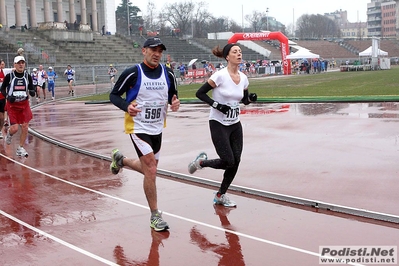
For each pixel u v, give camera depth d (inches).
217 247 199.8
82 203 268.2
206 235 214.2
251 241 205.2
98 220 238.1
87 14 2647.6
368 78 1488.7
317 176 303.7
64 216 245.8
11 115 415.5
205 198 272.7
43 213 251.8
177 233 217.9
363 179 291.3
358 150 371.9
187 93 1154.7
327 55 3577.8
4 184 317.7
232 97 245.1
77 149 432.1
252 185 292.2
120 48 2239.2
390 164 323.3
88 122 639.8
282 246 198.2
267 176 310.7
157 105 227.3
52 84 1135.6
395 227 217.0
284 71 2095.2
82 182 316.8
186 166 347.9
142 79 222.8
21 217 245.9
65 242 209.3
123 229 224.4
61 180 324.8
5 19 2079.2
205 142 440.1
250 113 647.1
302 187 282.4
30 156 416.8
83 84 1780.3
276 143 416.2
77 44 2043.6
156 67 227.3
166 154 394.0
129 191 290.5
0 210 259.1
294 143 412.2
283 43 2048.5
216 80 242.5
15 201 276.1
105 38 2273.6
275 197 266.4
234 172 253.4
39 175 342.0
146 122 227.0
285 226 222.5
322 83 1309.1
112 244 206.1
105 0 2667.3
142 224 231.0
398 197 254.5
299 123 527.8
